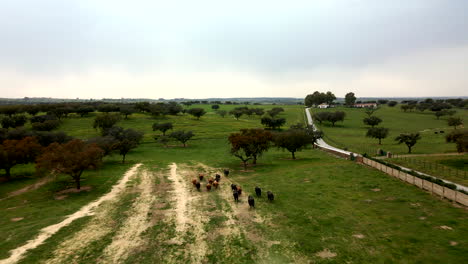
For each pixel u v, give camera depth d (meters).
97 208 34.81
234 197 36.56
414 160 54.84
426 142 86.62
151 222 30.00
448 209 29.28
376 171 48.88
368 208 31.52
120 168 60.59
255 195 38.94
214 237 25.98
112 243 25.14
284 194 38.84
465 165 48.16
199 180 49.25
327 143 95.94
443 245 22.03
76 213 33.09
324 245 23.45
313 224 27.89
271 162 65.94
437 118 163.62
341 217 29.34
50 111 136.75
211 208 34.03
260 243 24.42
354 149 78.88
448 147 74.69
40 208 35.19
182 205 35.47
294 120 172.12
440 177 42.16
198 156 76.94
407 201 32.72
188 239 25.73
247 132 65.56
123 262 21.91
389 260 20.61
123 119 144.38
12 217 32.06
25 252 23.50
